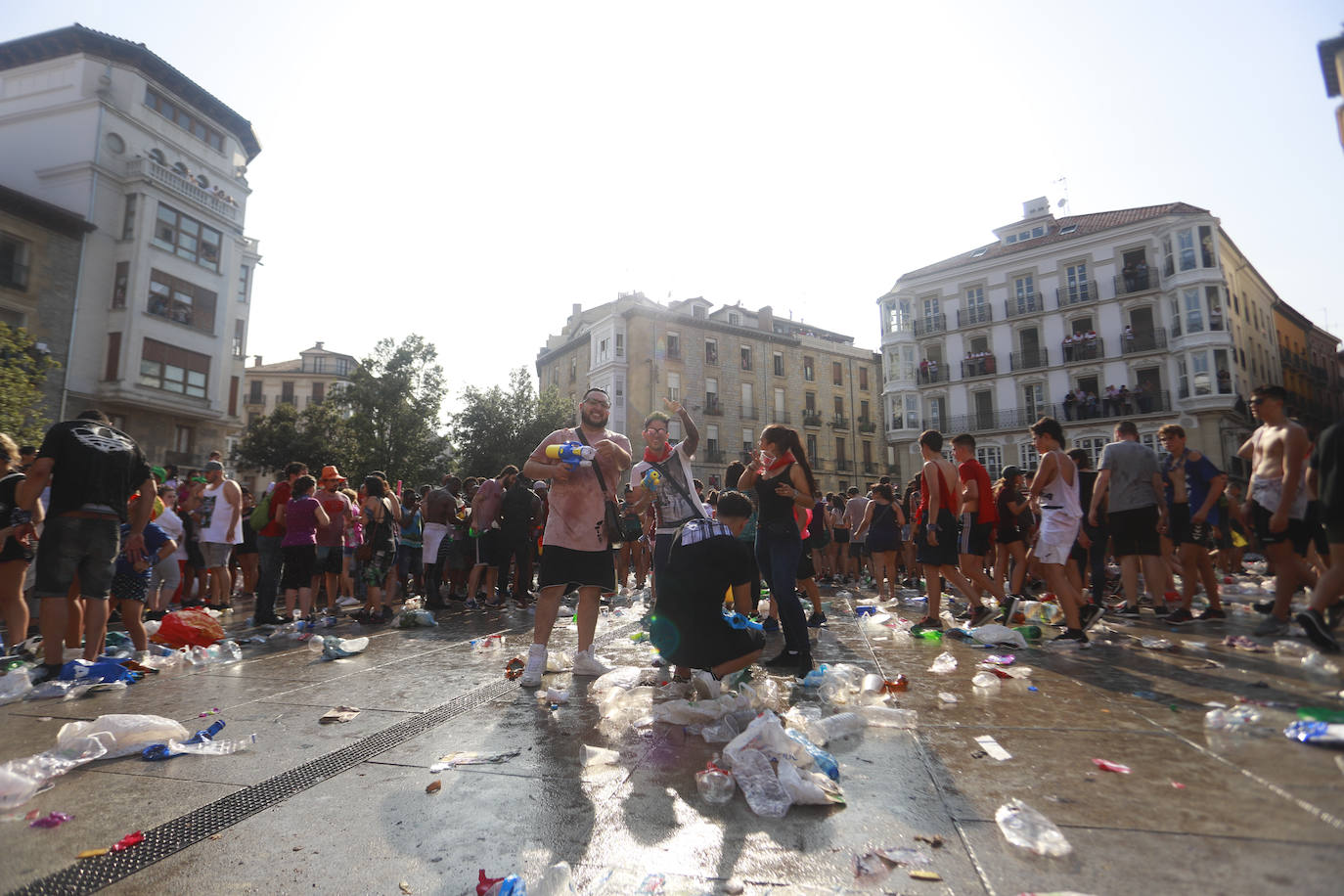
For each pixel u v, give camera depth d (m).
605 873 1.77
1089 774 2.32
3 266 21.55
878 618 6.49
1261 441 5.09
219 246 27.53
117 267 24.30
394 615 7.82
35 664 4.51
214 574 8.47
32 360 13.64
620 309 43.66
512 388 36.56
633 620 7.06
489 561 8.69
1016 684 3.69
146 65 25.45
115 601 5.04
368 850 1.95
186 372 25.95
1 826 2.15
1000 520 6.85
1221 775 2.25
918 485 9.66
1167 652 4.41
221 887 1.76
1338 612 4.16
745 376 46.00
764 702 3.43
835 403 50.16
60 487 4.35
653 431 5.12
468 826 2.08
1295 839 1.77
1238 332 35.84
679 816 2.12
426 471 33.38
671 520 4.98
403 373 31.72
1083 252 36.62
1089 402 35.28
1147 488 5.98
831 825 2.02
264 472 36.12
